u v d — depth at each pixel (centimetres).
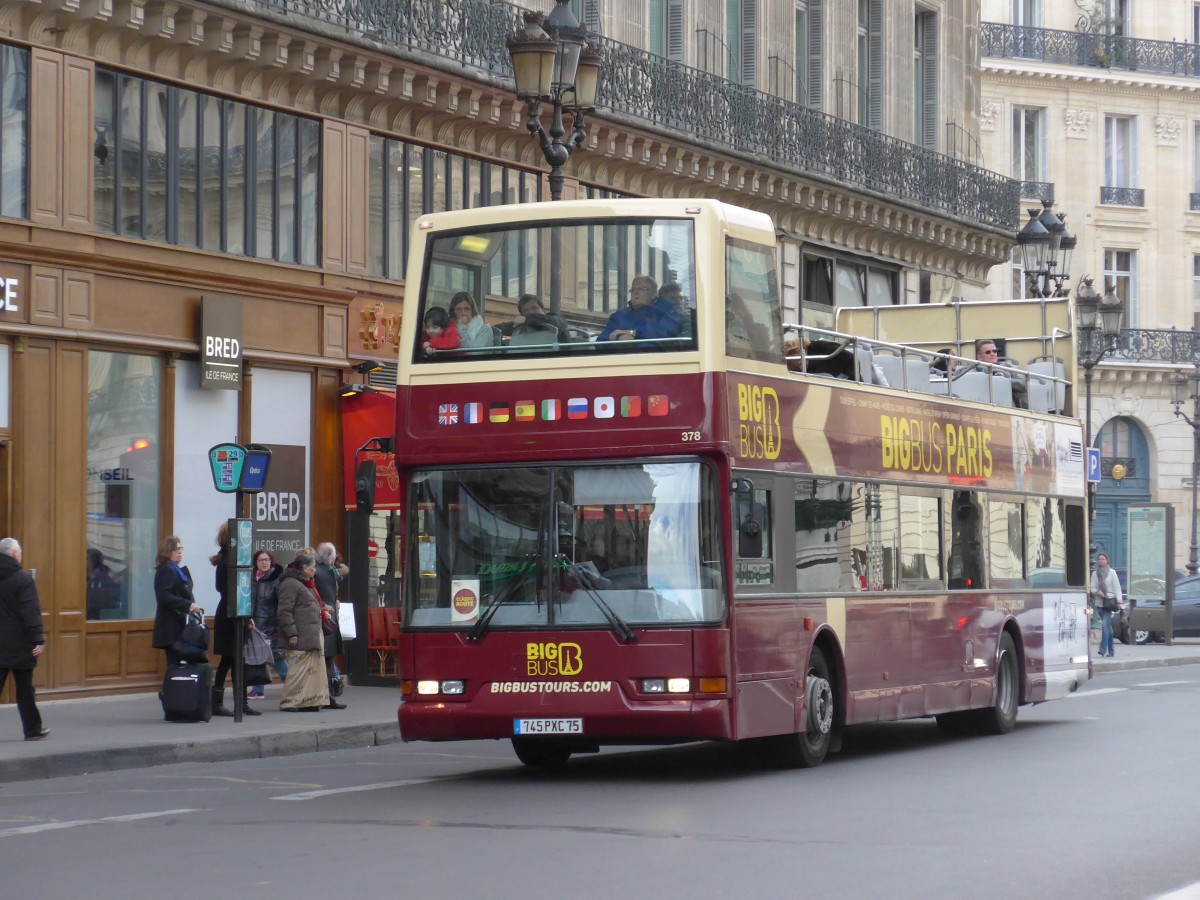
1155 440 7138
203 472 2823
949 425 2245
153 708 2483
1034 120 7025
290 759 2073
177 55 2755
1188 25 7288
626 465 1684
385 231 3178
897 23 4734
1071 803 1528
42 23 2544
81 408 2597
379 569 2958
